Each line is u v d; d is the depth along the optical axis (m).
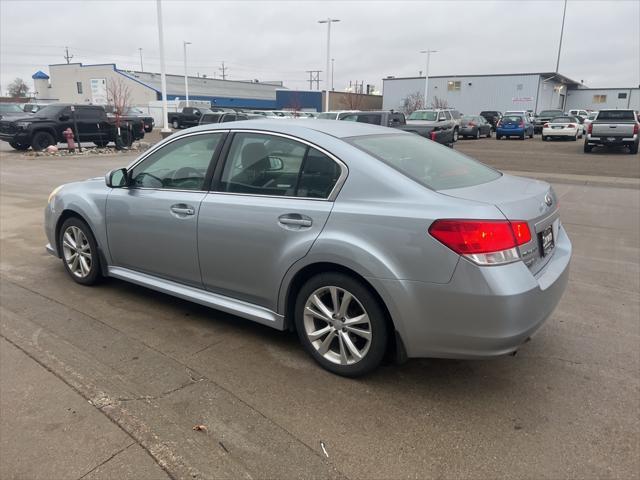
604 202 10.09
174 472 2.52
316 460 2.62
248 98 75.06
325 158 3.38
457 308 2.88
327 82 38.47
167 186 4.22
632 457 2.66
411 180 3.14
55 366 3.50
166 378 3.38
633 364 3.62
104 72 66.69
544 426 2.92
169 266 4.22
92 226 4.74
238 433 2.82
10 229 7.54
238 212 3.65
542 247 3.26
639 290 5.11
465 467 2.59
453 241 2.84
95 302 4.67
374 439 2.79
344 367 3.38
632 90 65.19
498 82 54.28
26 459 2.60
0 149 22.34
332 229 3.21
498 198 3.08
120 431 2.82
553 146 25.39
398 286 2.99
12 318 4.29
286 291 3.51
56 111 21.03
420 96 57.78
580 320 4.36
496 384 3.36
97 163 17.30
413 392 3.26
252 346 3.85
